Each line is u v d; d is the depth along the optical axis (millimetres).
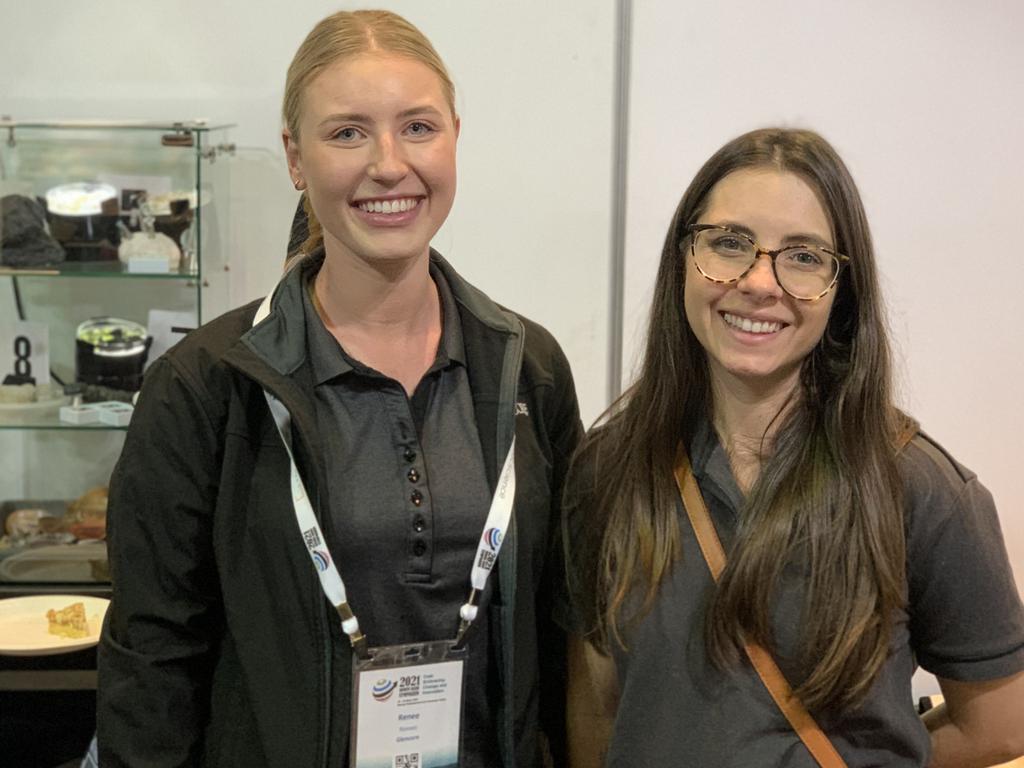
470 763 1502
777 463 1371
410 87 1343
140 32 2562
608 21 2633
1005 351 2777
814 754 1319
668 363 1458
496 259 2703
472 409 1487
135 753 1415
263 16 2570
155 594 1427
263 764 1417
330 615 1393
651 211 2697
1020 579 2857
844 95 2674
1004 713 1384
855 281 1351
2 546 2508
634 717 1396
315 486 1383
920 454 1368
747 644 1336
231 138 2605
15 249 2400
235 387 1406
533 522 1491
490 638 1483
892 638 1347
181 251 2463
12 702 2494
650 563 1400
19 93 2568
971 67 2672
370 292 1416
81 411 2465
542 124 2660
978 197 2721
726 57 2652
